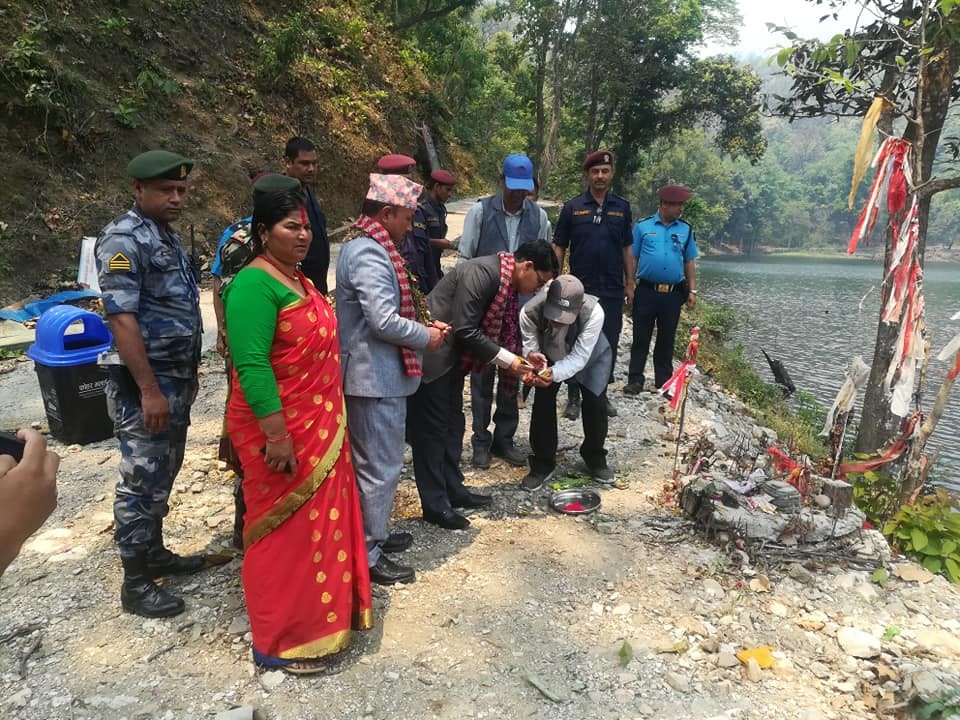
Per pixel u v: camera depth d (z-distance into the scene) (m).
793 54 4.84
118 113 10.14
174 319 2.70
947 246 107.06
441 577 3.17
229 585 3.02
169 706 2.32
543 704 2.41
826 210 116.00
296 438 2.34
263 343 2.23
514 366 3.46
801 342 25.52
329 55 17.02
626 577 3.23
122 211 9.54
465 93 28.91
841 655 2.76
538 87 29.48
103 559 3.21
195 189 10.82
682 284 6.13
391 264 2.82
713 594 3.12
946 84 6.63
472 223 4.76
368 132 16.06
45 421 5.10
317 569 2.42
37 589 2.96
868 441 7.43
